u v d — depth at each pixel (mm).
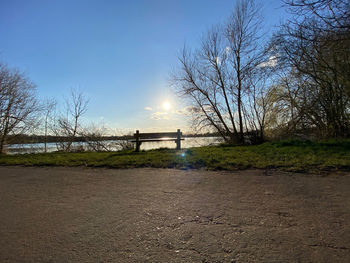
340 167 4723
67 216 2705
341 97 10305
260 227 2236
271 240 1972
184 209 2801
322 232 2084
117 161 6766
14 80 14898
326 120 11336
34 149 15797
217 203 2975
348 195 3125
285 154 6465
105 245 1990
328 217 2420
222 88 12906
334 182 3809
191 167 5578
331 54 9484
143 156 7629
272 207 2762
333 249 1789
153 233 2193
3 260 1774
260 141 12047
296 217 2445
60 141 15398
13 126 14844
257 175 4520
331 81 10469
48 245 2016
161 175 4875
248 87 12125
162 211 2764
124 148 14133
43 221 2570
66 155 9445
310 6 5090
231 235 2092
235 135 12812
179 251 1854
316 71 10523
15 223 2533
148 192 3613
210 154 7352
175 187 3854
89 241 2072
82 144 14672
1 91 14359
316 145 7977
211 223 2371
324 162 5113
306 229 2156
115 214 2721
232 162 5676
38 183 4516
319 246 1840
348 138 9883
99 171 5637
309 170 4668
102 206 3027
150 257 1780
